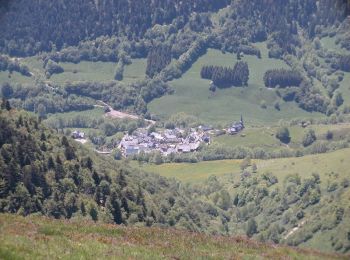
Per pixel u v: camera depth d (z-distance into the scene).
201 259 86.44
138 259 81.00
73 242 84.88
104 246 84.88
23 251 77.12
